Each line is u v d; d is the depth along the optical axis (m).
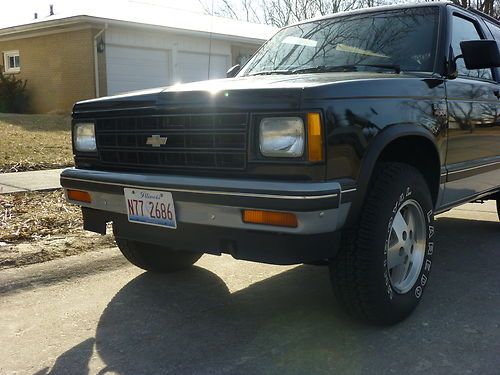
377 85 3.15
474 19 4.69
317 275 4.41
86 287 4.16
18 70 20.81
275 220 2.74
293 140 2.74
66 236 5.34
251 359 3.00
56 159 10.28
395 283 3.43
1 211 6.20
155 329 3.41
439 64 3.94
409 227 3.52
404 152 3.63
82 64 18.45
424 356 3.01
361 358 3.00
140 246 4.14
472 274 4.44
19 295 3.98
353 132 2.89
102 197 3.48
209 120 2.99
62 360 3.04
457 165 4.05
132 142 3.37
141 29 19.05
